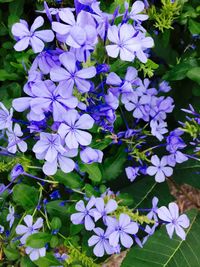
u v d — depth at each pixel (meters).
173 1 0.25
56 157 0.20
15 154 0.24
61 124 0.19
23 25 0.20
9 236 0.26
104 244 0.23
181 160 0.25
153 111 0.25
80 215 0.22
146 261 0.28
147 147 0.28
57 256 0.24
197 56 0.28
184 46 0.29
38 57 0.20
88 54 0.19
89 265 0.24
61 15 0.19
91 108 0.21
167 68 0.28
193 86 0.27
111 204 0.22
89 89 0.19
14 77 0.25
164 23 0.24
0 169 0.24
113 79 0.20
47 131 0.20
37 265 0.25
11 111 0.21
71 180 0.23
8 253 0.25
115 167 0.25
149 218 0.25
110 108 0.21
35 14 0.27
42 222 0.23
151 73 0.23
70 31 0.18
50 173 0.20
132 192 0.28
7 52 0.26
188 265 0.28
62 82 0.19
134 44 0.19
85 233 0.25
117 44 0.19
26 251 0.24
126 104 0.24
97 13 0.20
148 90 0.25
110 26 0.19
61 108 0.19
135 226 0.22
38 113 0.19
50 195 0.25
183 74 0.26
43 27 0.26
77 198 0.24
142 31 0.22
